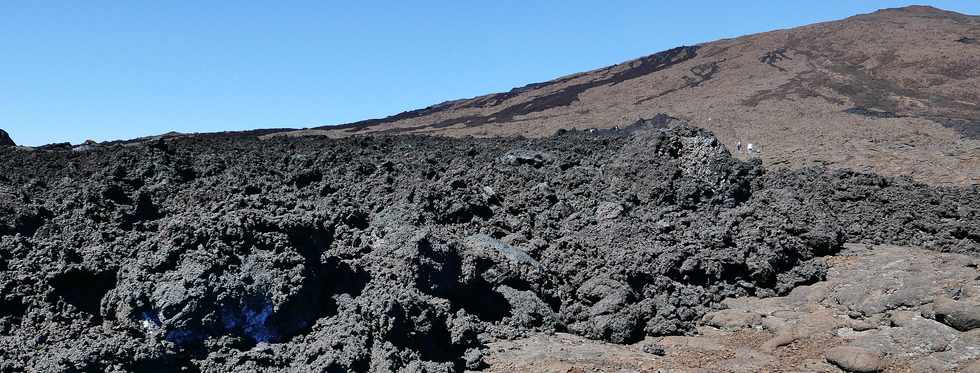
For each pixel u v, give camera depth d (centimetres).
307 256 1112
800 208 1672
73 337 922
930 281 1170
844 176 1945
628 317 1177
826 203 1783
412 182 1644
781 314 1234
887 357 996
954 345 988
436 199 1541
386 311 989
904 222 1655
